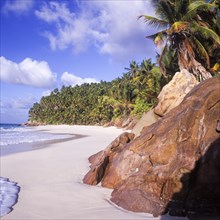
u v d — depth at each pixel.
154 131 8.37
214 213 5.79
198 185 6.12
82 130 64.31
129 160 8.40
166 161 7.19
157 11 24.83
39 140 31.06
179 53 24.03
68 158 15.36
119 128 65.31
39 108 147.88
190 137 7.13
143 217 6.18
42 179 10.33
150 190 6.85
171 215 6.14
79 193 8.27
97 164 10.01
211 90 7.78
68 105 123.94
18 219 6.27
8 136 40.88
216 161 6.05
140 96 55.19
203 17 25.48
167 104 13.24
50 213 6.64
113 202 7.32
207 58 23.64
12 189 8.84
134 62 72.88
